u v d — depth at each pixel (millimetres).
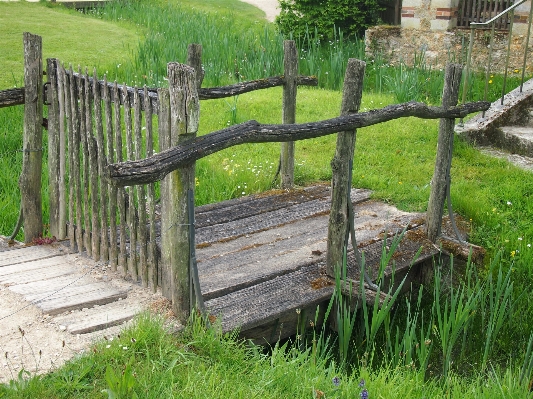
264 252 5945
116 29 16641
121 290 4969
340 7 14297
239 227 6512
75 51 13789
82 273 5301
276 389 4000
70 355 4039
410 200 7449
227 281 5301
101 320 4473
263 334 5078
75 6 20281
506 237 6781
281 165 7723
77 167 5559
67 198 6477
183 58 12039
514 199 7484
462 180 7996
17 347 4121
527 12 12484
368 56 13977
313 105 10805
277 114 10383
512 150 9203
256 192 7711
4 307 4629
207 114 10242
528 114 9797
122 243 5195
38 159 5957
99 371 3895
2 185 7516
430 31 13547
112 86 5039
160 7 19766
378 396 4094
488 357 5531
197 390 3764
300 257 5855
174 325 4488
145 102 4711
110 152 5141
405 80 11148
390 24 15344
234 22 18797
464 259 6320
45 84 5809
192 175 4383
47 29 15836
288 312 4992
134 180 3902
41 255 5699
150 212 4836
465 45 13172
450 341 4977
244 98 11180
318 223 6703
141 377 3846
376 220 6895
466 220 7141
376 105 10734
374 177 8008
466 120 9766
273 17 21484
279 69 12156
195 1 22672
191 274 4508
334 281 5449
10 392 3594
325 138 9484
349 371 5250
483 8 13344
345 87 5102
